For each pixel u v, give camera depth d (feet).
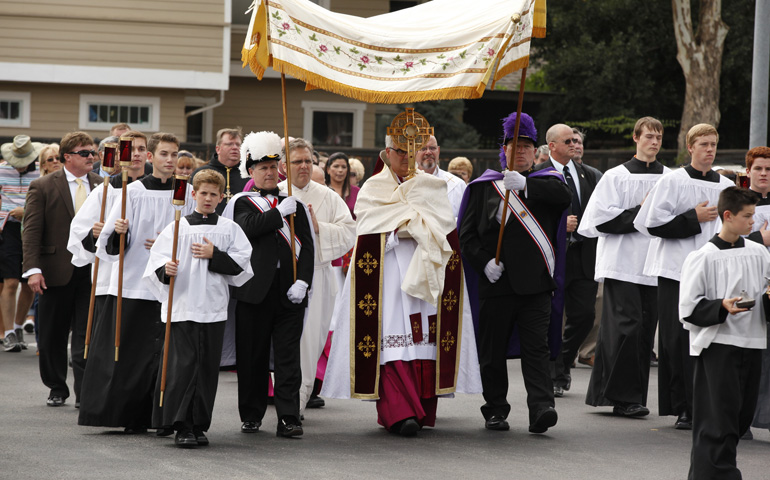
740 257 26.78
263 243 32.68
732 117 128.77
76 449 30.19
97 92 94.43
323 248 36.81
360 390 33.76
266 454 29.99
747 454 32.09
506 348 34.76
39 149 54.95
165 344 30.55
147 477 26.68
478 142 115.03
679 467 29.60
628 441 33.32
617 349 37.68
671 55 123.85
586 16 123.65
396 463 29.17
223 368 33.78
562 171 43.86
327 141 104.47
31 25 91.86
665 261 36.04
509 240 33.96
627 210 37.78
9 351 52.16
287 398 32.73
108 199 33.35
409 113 34.58
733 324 26.50
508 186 32.91
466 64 31.86
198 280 30.76
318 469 28.14
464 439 33.09
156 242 31.04
